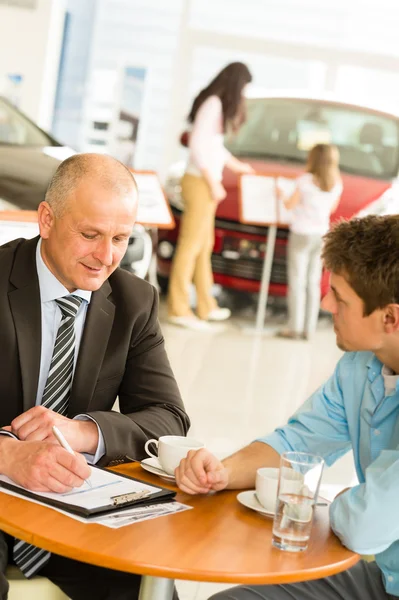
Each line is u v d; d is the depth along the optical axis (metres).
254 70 10.38
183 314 7.93
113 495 1.94
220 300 8.85
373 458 2.20
